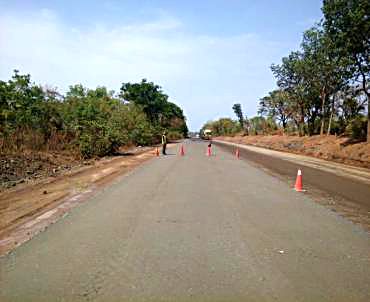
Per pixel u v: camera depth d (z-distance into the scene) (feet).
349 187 43.83
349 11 79.25
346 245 20.22
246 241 20.67
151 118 215.72
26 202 32.55
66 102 86.69
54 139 75.61
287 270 16.46
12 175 48.62
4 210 29.63
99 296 13.80
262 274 15.96
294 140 158.20
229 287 14.61
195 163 70.74
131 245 19.72
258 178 49.34
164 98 224.94
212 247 19.52
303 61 135.23
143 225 23.85
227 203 31.40
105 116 96.27
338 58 92.22
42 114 76.59
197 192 36.73
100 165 66.28
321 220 26.04
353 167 70.79
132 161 75.15
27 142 67.36
